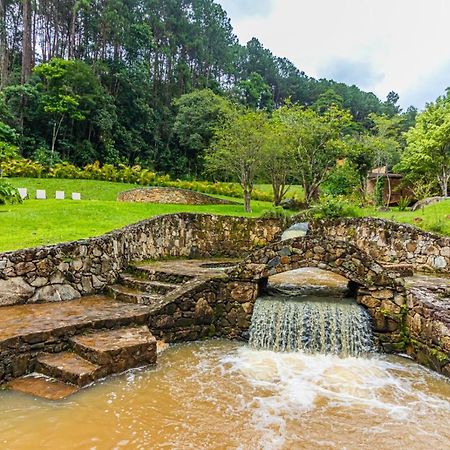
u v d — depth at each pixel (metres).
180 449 4.33
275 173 21.86
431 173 27.14
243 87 57.03
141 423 4.84
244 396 5.64
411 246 12.22
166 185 28.69
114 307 7.99
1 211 13.13
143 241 12.01
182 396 5.58
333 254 8.05
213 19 64.69
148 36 50.09
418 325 7.18
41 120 38.66
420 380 6.29
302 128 20.05
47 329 6.30
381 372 6.61
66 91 37.25
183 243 14.32
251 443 4.48
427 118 27.56
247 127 19.66
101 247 9.66
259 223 16.19
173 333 7.91
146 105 47.03
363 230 14.02
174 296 8.00
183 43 58.84
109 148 40.97
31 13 47.75
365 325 7.61
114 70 46.91
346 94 66.88
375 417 5.13
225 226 15.58
